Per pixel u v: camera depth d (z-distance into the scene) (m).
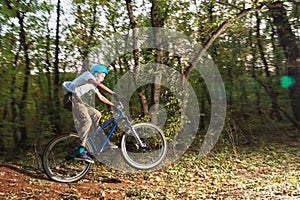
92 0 11.03
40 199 5.26
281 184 6.68
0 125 10.68
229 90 13.01
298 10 12.81
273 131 12.89
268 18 13.20
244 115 13.16
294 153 10.20
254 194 5.93
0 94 10.67
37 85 11.20
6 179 6.11
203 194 6.02
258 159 9.40
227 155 9.75
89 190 5.92
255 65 13.41
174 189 6.36
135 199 5.59
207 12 11.04
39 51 11.16
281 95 13.34
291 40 13.09
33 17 10.84
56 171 6.47
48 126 10.93
